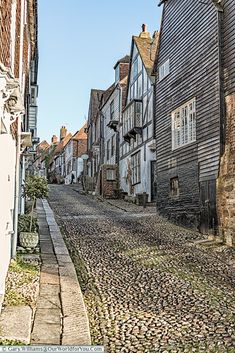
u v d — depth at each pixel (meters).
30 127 21.73
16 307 6.20
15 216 9.47
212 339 5.45
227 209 12.38
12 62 7.32
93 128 43.19
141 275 8.94
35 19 14.00
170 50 17.75
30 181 12.48
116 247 12.10
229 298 7.26
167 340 5.41
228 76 12.77
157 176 19.11
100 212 21.66
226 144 12.70
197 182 14.65
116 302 7.07
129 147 27.94
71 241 13.05
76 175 55.75
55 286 7.77
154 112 21.36
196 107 14.87
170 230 15.15
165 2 18.50
